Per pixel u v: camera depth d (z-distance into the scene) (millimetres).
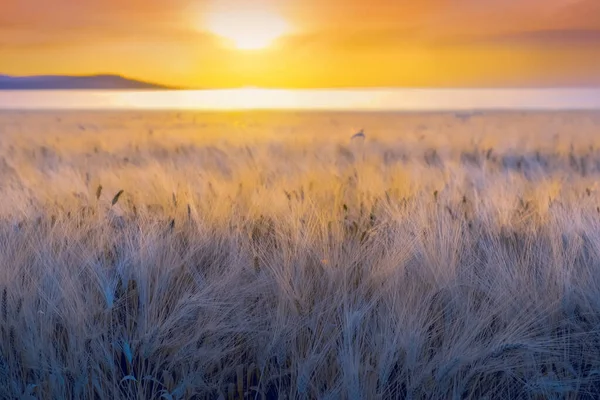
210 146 9820
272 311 2250
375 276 2432
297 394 1924
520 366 1976
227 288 2363
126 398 1873
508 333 1988
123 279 2438
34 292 2211
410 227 3129
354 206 3971
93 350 1986
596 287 2336
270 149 9906
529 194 4500
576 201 3984
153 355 2059
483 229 3371
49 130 17609
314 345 2076
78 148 11016
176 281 2539
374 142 12227
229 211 3766
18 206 3844
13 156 8508
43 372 1876
